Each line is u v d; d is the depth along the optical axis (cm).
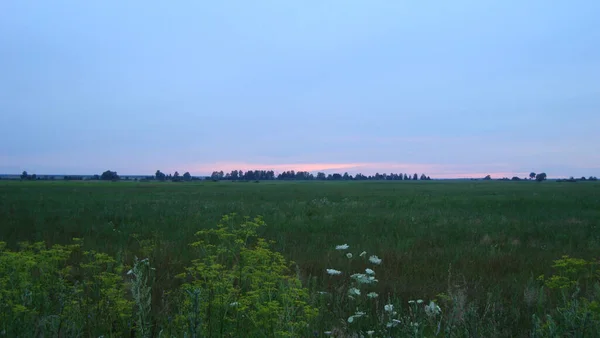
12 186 5566
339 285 655
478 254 922
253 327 356
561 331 368
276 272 442
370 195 3875
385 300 585
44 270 452
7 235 1127
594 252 976
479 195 3878
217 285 366
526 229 1371
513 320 483
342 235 1244
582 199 3025
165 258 825
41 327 358
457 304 451
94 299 450
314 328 417
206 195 3678
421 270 772
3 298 373
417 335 371
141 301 370
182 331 348
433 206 2441
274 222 1513
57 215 1661
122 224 1382
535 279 708
